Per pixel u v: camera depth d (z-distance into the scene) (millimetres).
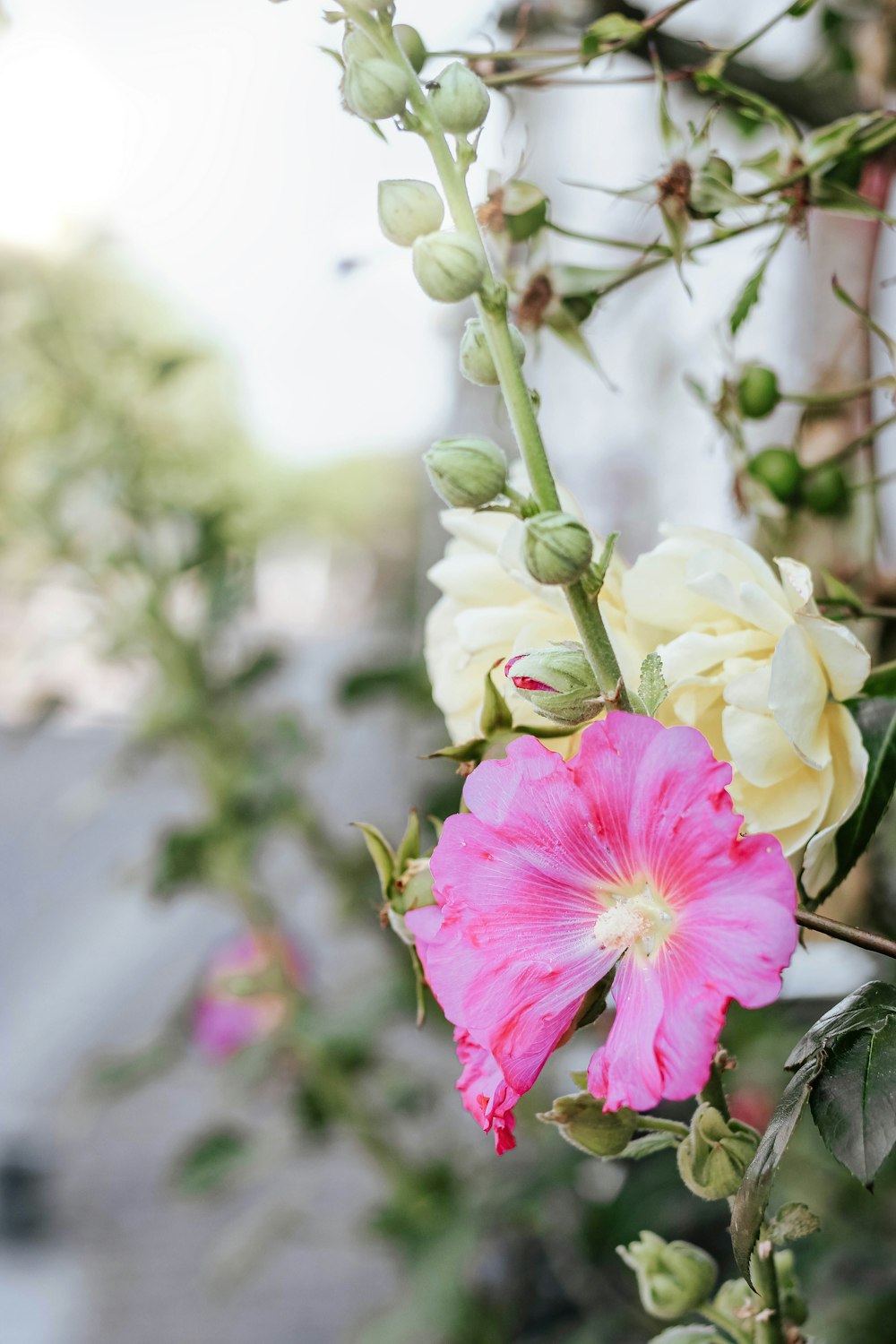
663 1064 555
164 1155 3416
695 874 567
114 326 1875
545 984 587
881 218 766
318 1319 2662
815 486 845
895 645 860
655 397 1710
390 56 613
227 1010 2012
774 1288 636
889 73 937
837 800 646
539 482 599
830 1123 580
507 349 600
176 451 1948
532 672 599
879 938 581
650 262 807
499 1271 1681
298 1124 1878
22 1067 3957
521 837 594
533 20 848
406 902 648
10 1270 3027
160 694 1893
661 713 646
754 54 969
